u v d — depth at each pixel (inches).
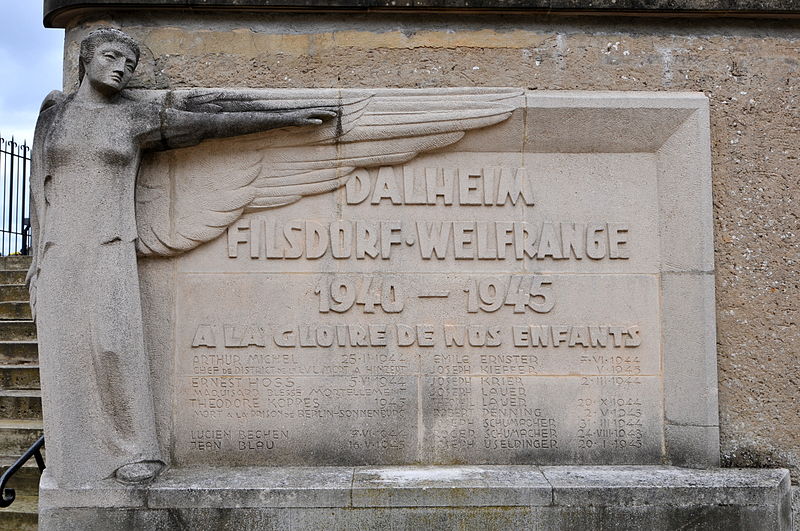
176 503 117.2
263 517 117.6
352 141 130.5
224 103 126.9
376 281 131.2
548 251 132.5
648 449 130.4
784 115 134.9
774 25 137.1
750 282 132.0
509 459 130.0
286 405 129.1
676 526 119.0
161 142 124.3
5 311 280.7
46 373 118.6
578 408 130.9
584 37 135.0
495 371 131.0
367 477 122.4
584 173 134.2
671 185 132.6
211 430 128.3
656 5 132.3
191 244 128.9
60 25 137.1
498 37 134.3
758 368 130.8
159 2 128.6
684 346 129.9
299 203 132.3
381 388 130.0
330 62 133.0
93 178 120.2
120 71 120.7
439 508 118.6
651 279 133.0
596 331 131.6
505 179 133.5
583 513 118.9
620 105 130.5
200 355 129.2
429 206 133.2
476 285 132.0
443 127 129.8
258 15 133.4
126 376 119.3
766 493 119.3
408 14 133.8
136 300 122.4
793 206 133.3
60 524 116.5
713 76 135.1
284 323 130.2
